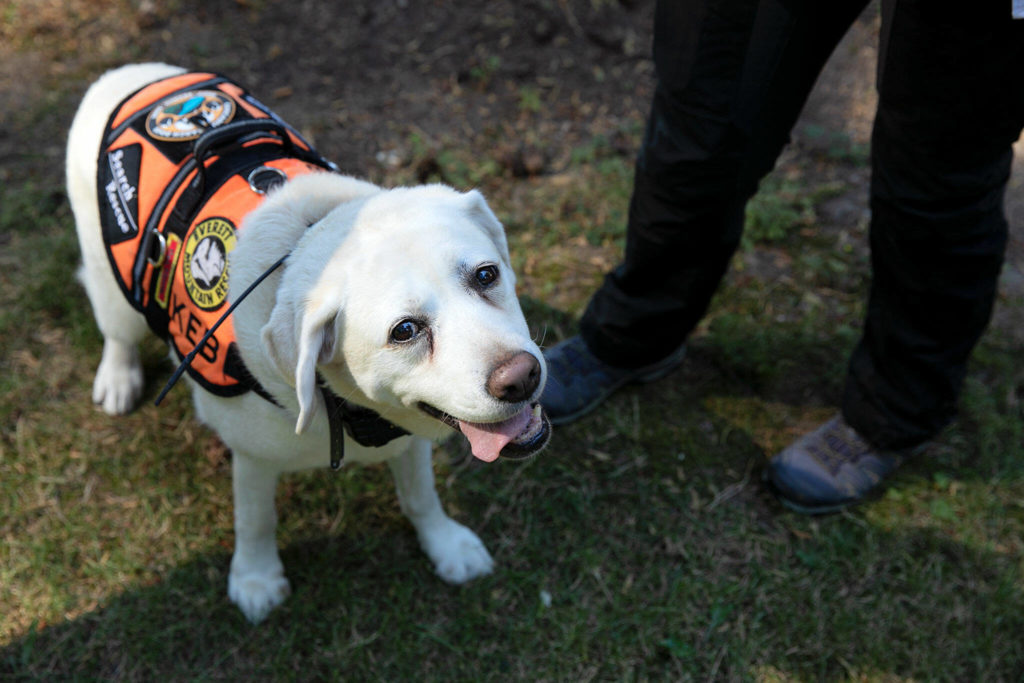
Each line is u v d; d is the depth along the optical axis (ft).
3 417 8.13
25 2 12.69
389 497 7.79
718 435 8.52
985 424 8.55
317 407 5.18
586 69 12.69
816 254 10.36
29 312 9.07
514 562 7.42
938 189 6.11
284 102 11.81
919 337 7.14
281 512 7.63
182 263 5.44
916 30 5.31
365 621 6.93
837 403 8.86
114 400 8.18
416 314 4.50
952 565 7.48
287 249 5.09
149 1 12.85
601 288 8.38
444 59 12.60
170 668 6.57
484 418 4.52
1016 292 9.98
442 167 11.05
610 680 6.68
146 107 6.29
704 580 7.33
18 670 6.48
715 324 9.47
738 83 6.13
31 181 10.41
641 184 7.12
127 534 7.36
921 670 6.79
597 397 8.59
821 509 7.83
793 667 6.79
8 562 7.11
